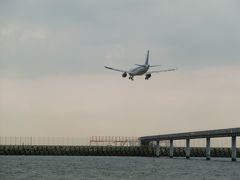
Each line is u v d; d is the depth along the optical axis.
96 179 161.00
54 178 163.38
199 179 163.25
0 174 175.75
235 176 173.50
